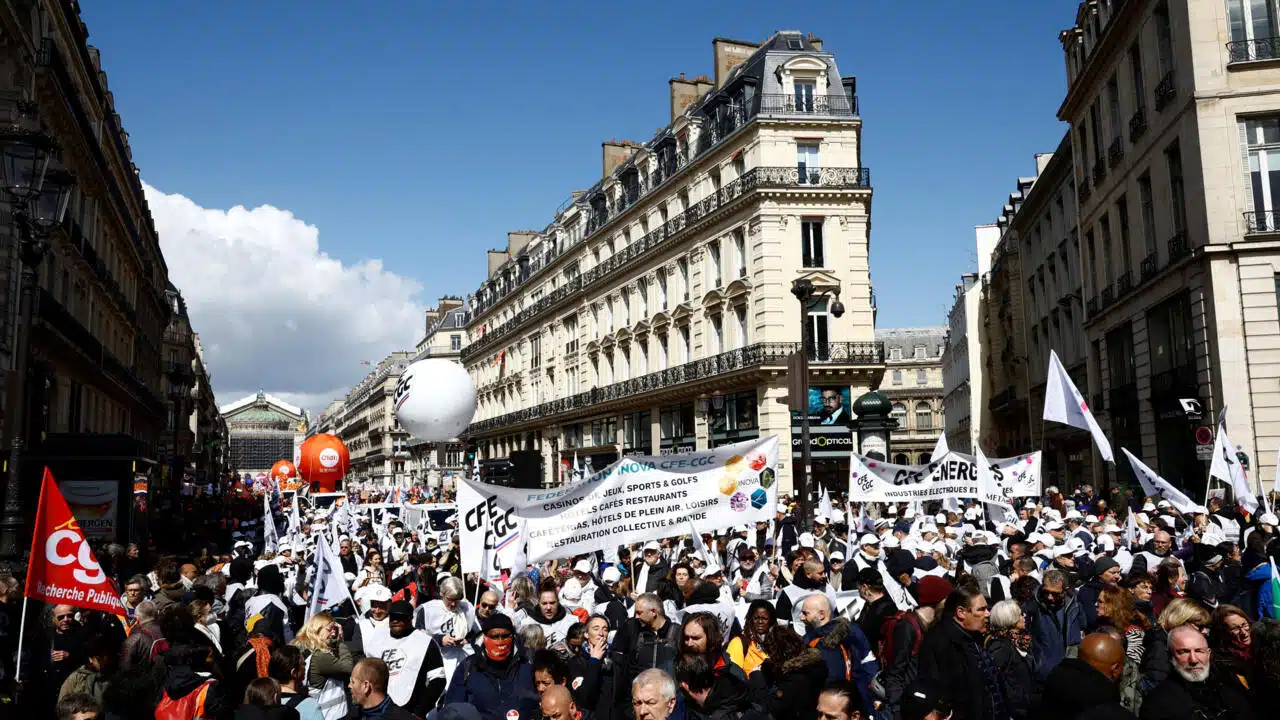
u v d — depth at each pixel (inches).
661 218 1801.2
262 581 381.4
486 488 372.8
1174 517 588.4
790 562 457.7
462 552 365.7
